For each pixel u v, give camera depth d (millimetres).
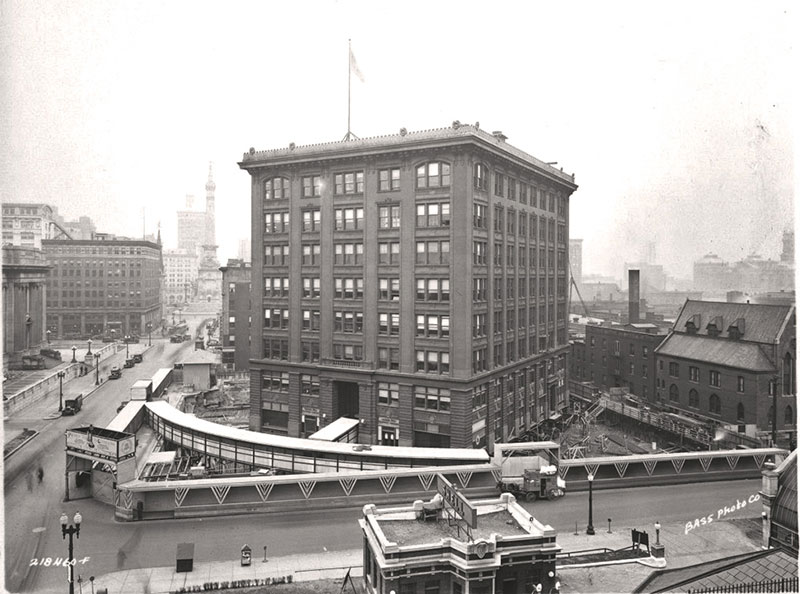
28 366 66562
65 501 36031
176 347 86500
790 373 54219
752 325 57094
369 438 52000
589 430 61844
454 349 48438
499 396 54969
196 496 34469
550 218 68000
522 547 23859
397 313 51281
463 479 37562
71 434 35969
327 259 54406
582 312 98938
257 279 58781
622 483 39812
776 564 24391
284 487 35781
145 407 52500
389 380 51375
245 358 74188
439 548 23375
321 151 53781
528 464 37844
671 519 33969
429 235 49531
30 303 67812
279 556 29094
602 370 76875
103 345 81562
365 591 25703
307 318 56125
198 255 107750
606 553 29125
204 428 43719
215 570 27500
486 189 51906
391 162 51000
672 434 56219
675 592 22969
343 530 32188
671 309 75875
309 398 55594
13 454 44562
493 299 53406
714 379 58375
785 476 29422
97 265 86125
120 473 34094
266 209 58156
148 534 31625
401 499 35938
